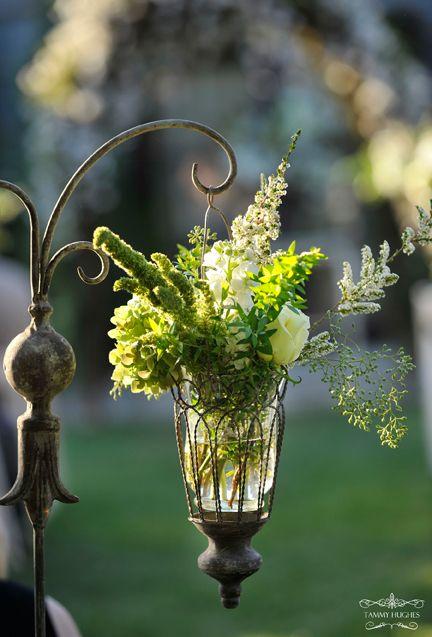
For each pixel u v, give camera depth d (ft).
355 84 20.89
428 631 13.94
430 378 21.70
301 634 14.46
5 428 15.60
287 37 21.20
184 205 39.24
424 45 29.76
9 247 34.94
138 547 19.95
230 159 4.91
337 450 29.50
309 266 4.90
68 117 24.79
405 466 26.63
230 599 4.97
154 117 38.11
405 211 18.42
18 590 6.21
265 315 4.70
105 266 4.73
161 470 27.66
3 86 38.68
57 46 23.47
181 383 4.90
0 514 13.83
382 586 16.47
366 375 4.94
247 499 4.91
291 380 4.81
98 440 32.81
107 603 16.48
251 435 4.82
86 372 36.37
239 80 37.42
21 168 37.37
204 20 21.56
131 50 22.81
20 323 16.80
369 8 20.85
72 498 4.66
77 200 28.25
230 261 4.81
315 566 18.07
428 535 19.65
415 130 19.72
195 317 4.66
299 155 36.58
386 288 37.37
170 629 15.05
